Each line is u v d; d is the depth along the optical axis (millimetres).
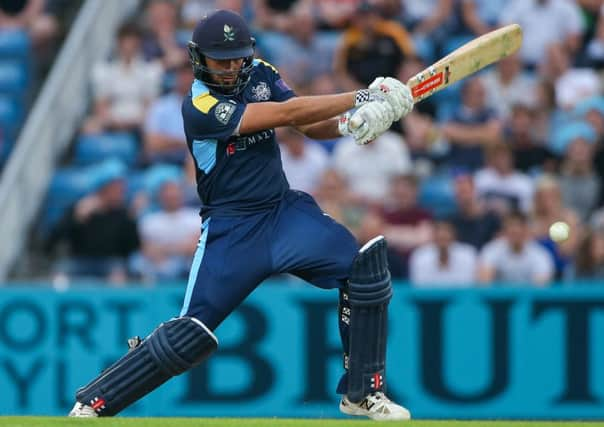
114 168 36406
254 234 18516
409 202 36188
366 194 37844
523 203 37281
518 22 42719
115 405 18719
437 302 30094
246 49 18078
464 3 42969
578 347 29969
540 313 29984
